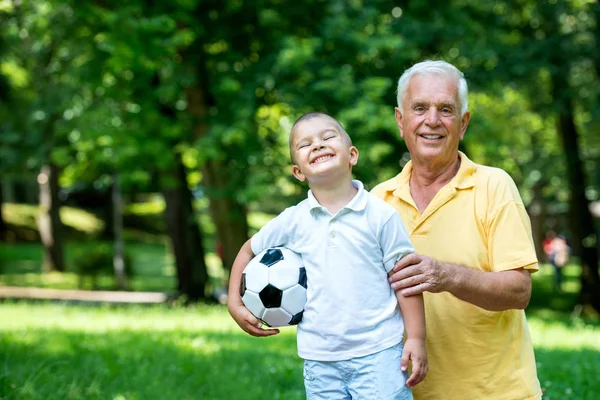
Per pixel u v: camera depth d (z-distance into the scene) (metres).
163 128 13.92
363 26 13.84
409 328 2.93
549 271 32.12
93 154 14.42
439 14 15.25
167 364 6.60
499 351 3.09
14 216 35.94
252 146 13.86
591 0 16.30
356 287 2.92
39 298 18.38
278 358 7.41
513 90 17.06
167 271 29.89
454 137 3.17
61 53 17.52
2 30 17.70
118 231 23.92
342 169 3.02
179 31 13.12
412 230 3.26
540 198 32.41
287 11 14.41
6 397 4.98
